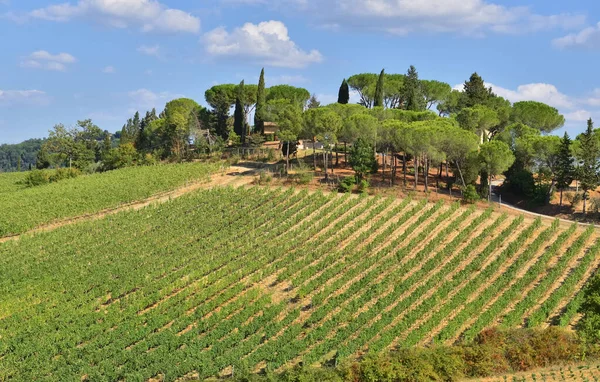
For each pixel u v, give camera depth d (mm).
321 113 81500
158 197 81500
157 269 57188
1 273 57938
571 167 71688
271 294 51125
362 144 75812
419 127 72938
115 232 67500
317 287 51406
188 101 131750
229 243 61344
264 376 36312
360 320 44062
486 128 89125
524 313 45000
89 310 49500
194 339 43281
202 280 53250
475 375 35125
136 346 42250
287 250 59250
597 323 37719
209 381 36125
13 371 40344
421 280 51844
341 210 67188
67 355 41906
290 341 42438
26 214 74312
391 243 58156
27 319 48500
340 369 35219
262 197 74250
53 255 62000
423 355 35781
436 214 66000
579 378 34031
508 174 82188
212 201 74938
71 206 76938
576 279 49500
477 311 45594
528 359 35812
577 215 69188
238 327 45031
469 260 55219
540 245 57375
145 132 131375
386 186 76250
